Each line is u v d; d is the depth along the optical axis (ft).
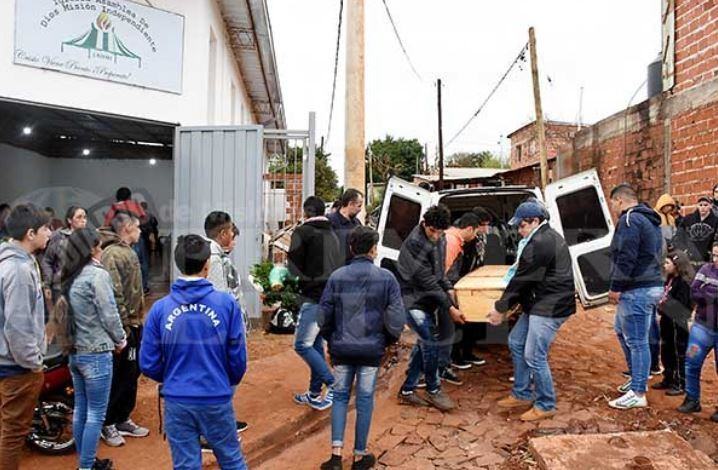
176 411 9.80
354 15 23.44
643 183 24.53
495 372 19.51
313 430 15.39
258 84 46.11
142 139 32.96
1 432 11.08
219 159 24.17
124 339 12.11
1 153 30.94
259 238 23.95
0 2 20.29
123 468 12.60
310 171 25.02
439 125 77.77
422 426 15.05
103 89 22.76
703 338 14.64
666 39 22.49
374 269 12.78
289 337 22.86
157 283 26.07
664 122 22.67
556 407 15.58
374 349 12.50
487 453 13.42
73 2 21.79
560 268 14.74
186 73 24.99
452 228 17.65
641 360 15.21
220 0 29.58
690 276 16.10
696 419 14.58
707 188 20.01
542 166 45.91
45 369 12.93
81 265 11.61
